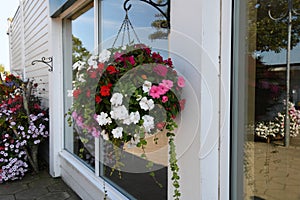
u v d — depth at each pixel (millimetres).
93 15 2771
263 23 1146
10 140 3732
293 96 1065
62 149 3732
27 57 5875
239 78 1188
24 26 6047
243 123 1189
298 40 1049
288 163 1080
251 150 1177
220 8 1195
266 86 1138
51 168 3828
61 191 3281
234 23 1174
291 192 1079
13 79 4207
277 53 1109
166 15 1767
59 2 3062
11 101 3865
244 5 1169
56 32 3578
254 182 1176
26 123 3830
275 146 1115
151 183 1938
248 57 1175
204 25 1174
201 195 1190
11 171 3592
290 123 1075
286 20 1087
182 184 1299
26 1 5609
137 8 2105
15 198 3084
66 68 3555
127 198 2189
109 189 2441
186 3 1259
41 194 3193
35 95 4738
